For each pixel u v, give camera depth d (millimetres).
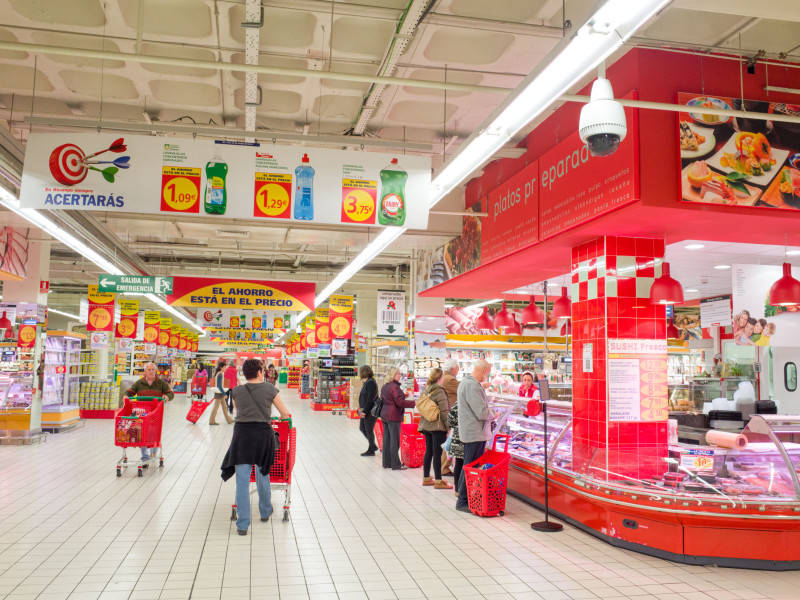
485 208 9258
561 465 6371
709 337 15094
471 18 5660
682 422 8047
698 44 6004
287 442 6168
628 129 5441
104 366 19969
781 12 4113
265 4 5418
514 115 4684
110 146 5488
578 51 3703
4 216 10039
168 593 4086
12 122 7961
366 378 10828
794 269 8219
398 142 5918
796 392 11469
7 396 11641
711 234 6395
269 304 14531
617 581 4453
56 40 6238
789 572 4699
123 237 15891
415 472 9023
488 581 4426
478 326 10461
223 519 6074
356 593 4156
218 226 11477
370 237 11969
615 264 6488
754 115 4941
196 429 14406
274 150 5723
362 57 6512
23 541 5250
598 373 6531
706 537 4820
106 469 8891
